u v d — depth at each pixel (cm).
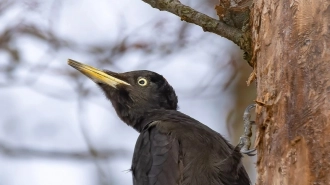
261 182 960
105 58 1814
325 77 910
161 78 1399
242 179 1125
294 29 948
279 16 976
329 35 923
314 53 923
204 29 1152
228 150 1145
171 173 1106
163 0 1175
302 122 908
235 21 1125
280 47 961
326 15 930
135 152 1178
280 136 929
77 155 1919
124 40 1819
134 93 1380
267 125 956
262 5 1028
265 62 988
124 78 1402
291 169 906
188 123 1186
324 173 881
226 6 1120
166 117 1248
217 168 1100
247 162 1775
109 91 1399
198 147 1124
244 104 1922
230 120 1919
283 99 936
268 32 992
